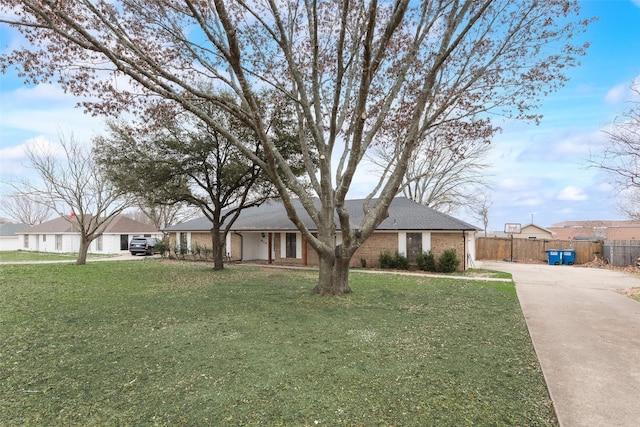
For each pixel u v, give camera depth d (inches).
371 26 273.3
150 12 310.3
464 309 311.3
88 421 126.8
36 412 133.2
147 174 546.3
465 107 385.7
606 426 118.6
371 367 175.2
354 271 623.2
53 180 731.4
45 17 233.1
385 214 368.5
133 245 1125.7
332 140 358.3
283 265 743.7
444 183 1132.5
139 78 268.4
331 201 369.7
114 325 259.1
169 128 512.7
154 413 131.9
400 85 370.3
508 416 127.3
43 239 1406.3
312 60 359.9
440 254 639.8
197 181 619.5
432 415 128.5
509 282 486.0
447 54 316.2
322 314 290.2
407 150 344.5
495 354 194.1
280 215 862.5
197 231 924.0
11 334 237.6
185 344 213.2
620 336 228.2
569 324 259.6
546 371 168.4
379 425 122.2
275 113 500.7
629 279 535.5
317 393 146.9
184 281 494.0
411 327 250.7
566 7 330.3
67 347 209.8
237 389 151.2
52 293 398.6
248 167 580.7
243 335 231.3
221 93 515.8
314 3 323.3
